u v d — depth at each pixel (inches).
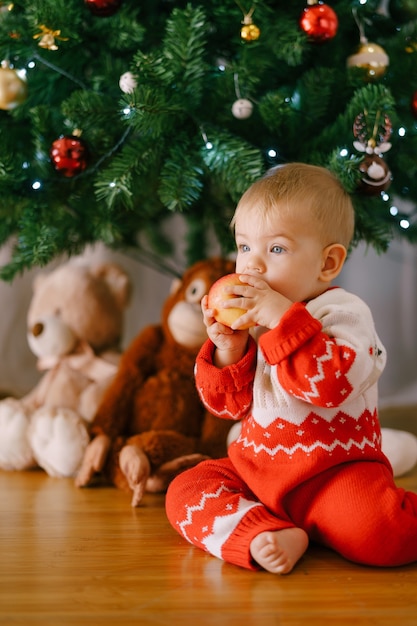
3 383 90.2
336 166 50.2
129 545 40.9
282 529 36.8
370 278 103.6
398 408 86.1
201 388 42.6
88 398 63.1
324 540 39.2
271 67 55.4
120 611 31.2
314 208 41.4
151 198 62.1
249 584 34.7
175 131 53.9
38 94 58.7
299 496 39.4
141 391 58.9
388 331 102.7
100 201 58.1
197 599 32.7
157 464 52.7
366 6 56.2
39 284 71.9
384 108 49.9
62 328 65.9
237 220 42.8
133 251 93.5
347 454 39.0
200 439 57.5
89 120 53.4
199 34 50.1
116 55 57.4
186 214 68.9
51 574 35.9
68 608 31.5
